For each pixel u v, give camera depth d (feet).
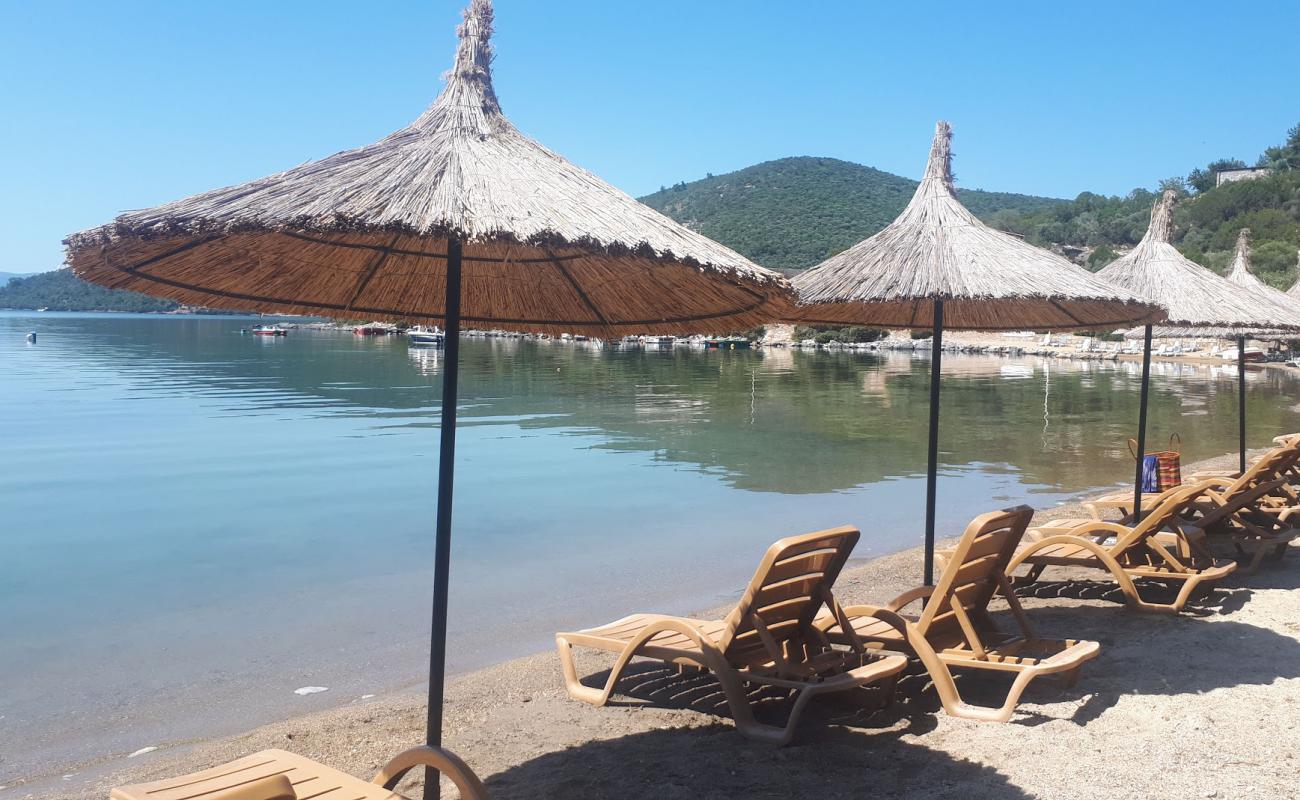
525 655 19.57
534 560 28.43
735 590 24.84
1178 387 113.70
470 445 56.08
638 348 244.63
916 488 41.86
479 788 9.16
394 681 18.08
